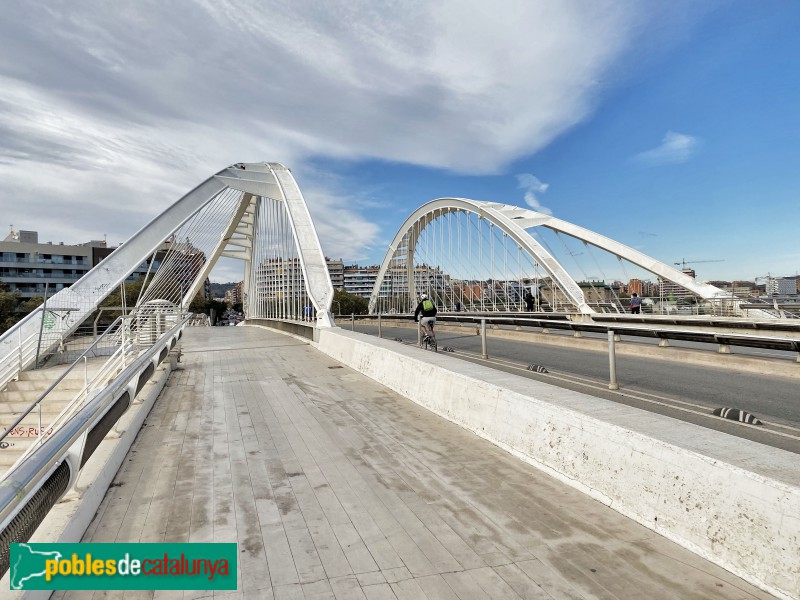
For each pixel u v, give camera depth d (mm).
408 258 43531
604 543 2994
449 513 3473
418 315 12836
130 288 55812
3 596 2309
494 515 3418
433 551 2955
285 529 3299
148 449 5203
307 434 5656
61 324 15906
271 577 2721
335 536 3182
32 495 2521
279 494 3906
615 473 3514
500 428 5012
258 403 7484
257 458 4832
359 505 3652
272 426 6062
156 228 20906
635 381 8266
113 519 3498
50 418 11164
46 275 74188
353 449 5039
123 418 5797
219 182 23672
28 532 2422
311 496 3848
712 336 10172
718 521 2744
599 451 3693
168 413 6922
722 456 2859
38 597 2467
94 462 4176
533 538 3080
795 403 6445
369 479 4176
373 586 2611
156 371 9656
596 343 13609
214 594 2574
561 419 4164
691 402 6590
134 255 19969
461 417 5816
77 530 3135
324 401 7512
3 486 2256
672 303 23250
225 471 4477
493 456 4684
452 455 4754
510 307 31000
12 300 54125
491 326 22922
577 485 3828
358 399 7586
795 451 4430
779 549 2414
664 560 2783
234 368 11594
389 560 2867
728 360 9891
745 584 2516
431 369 6871
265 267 33531
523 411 4691
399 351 8555
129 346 10594
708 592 2467
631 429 3455
